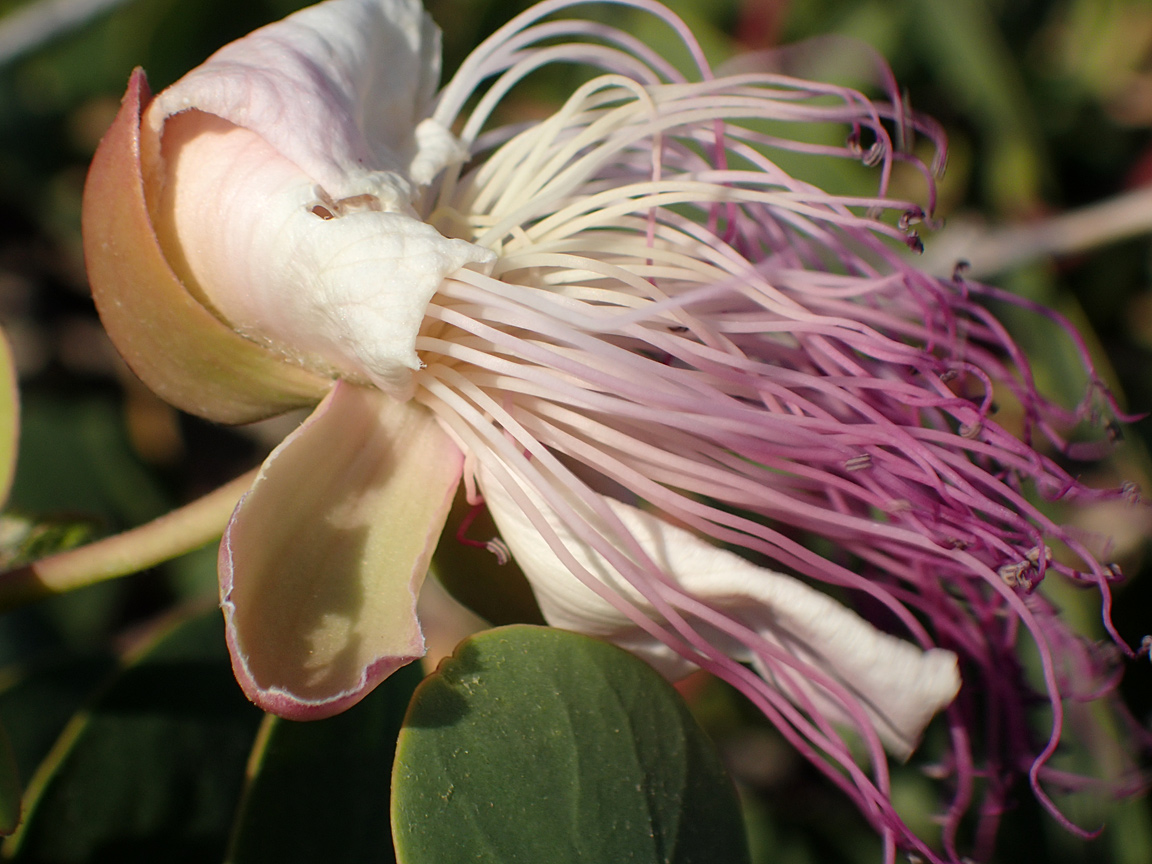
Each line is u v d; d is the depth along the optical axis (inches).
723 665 4.8
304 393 5.1
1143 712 6.4
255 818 5.3
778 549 4.9
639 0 5.4
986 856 5.1
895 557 5.2
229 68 4.9
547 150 5.4
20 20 6.4
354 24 5.2
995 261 6.8
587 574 4.8
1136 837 6.1
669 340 4.9
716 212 5.3
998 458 5.0
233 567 4.6
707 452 5.0
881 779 4.8
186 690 5.9
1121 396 6.8
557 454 5.1
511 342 4.9
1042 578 4.8
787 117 5.3
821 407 5.1
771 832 6.9
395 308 4.8
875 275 5.3
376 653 4.7
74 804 5.6
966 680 5.2
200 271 5.0
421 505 4.9
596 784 4.8
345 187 4.9
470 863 4.6
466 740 4.7
